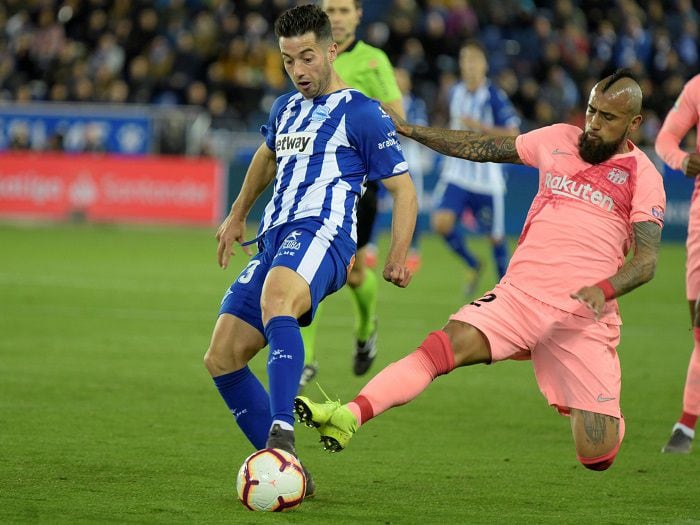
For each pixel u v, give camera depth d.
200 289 37.69
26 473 14.43
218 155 62.22
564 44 70.50
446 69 67.69
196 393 20.88
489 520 12.84
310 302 13.42
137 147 62.31
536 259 13.95
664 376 24.38
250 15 67.88
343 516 12.75
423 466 15.77
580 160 14.02
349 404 12.99
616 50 72.12
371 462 15.96
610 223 13.84
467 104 37.38
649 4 76.12
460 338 13.68
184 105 65.81
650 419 19.89
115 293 36.06
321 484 14.49
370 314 23.02
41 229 59.47
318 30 13.91
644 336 30.38
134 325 29.62
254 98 65.19
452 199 36.78
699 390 17.14
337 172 13.99
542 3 75.38
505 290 14.02
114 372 22.86
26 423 17.73
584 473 15.58
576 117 67.94
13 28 70.94
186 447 16.39
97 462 15.20
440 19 68.38
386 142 14.09
